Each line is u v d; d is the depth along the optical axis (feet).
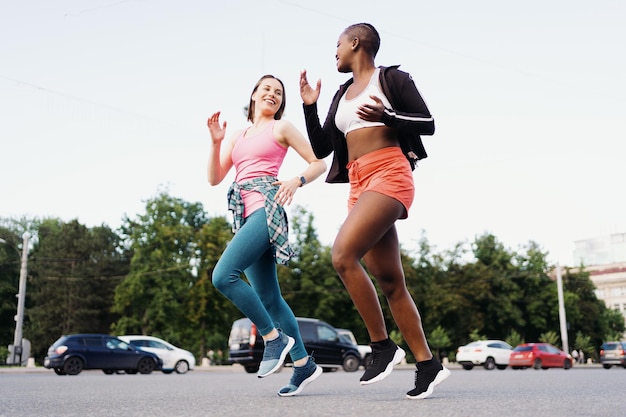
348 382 32.19
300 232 152.97
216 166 16.48
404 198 12.59
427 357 13.38
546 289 174.40
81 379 41.63
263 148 15.40
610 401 13.26
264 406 11.96
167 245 143.23
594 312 185.47
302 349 15.40
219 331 141.90
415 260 167.22
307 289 146.51
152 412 11.22
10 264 192.85
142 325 146.61
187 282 141.90
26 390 23.13
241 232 14.58
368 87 13.20
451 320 161.79
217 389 23.18
